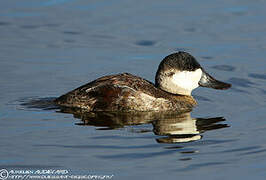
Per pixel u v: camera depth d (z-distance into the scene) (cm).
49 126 1118
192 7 2161
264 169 939
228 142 1055
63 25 1989
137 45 1816
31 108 1219
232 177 912
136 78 1265
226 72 1580
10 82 1455
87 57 1709
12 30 1936
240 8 2139
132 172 927
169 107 1252
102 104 1212
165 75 1309
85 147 1019
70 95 1235
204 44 1808
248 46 1781
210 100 1343
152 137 1074
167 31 1927
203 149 1022
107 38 1881
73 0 2255
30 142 1035
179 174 920
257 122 1170
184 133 1102
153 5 2189
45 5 2191
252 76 1537
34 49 1769
